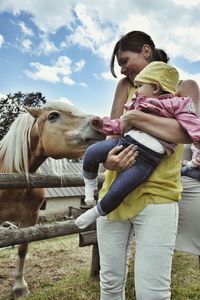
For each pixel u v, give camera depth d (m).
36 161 2.93
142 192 1.47
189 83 1.81
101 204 1.46
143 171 1.44
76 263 3.94
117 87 2.00
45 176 2.74
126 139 1.50
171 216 1.46
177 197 1.49
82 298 2.78
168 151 1.45
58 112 2.76
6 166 2.88
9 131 2.96
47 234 2.74
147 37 1.80
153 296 1.43
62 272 3.63
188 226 2.35
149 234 1.44
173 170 1.51
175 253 3.95
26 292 3.06
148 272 1.43
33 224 3.25
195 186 2.30
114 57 1.94
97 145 1.57
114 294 1.62
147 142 1.44
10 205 2.96
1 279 3.46
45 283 3.30
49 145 2.73
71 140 2.65
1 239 2.43
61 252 4.40
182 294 2.83
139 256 1.47
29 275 3.54
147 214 1.45
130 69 1.81
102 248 1.61
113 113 1.94
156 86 1.50
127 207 1.51
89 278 3.19
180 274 3.30
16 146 2.84
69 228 2.92
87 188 1.61
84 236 3.04
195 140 1.34
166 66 1.52
